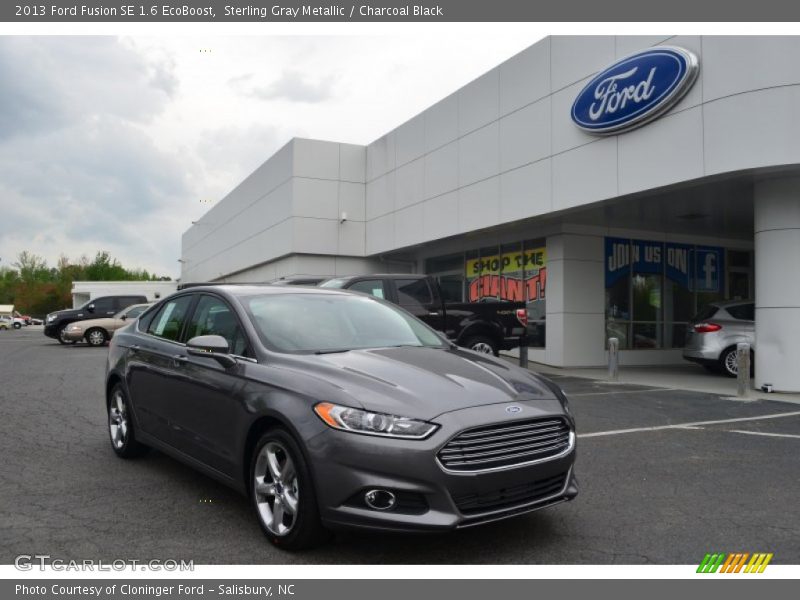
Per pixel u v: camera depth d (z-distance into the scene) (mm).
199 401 4789
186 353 5121
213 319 5148
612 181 12375
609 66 12250
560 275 15711
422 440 3576
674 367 16625
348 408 3695
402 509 3582
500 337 12555
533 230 16609
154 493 5109
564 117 13539
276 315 4926
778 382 10898
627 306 16641
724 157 10344
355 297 5664
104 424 7848
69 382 11891
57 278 97250
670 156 11211
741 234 17922
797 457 6379
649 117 11516
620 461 6199
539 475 3875
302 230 21828
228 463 4441
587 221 15523
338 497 3613
